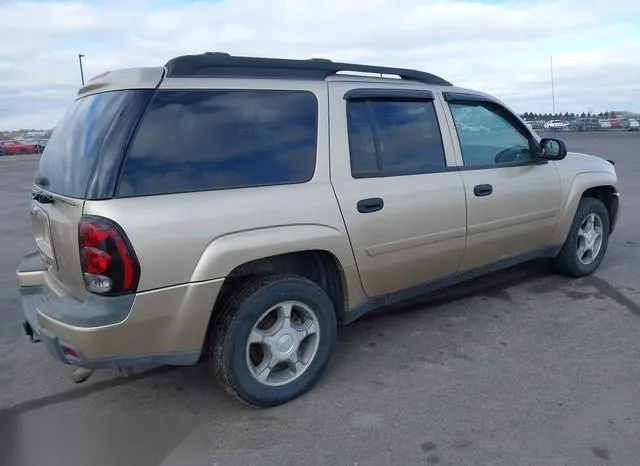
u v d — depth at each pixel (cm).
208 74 308
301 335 332
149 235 269
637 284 527
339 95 355
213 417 317
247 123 315
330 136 345
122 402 336
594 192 563
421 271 399
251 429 303
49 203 312
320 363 340
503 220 445
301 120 336
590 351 385
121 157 272
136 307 270
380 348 401
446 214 399
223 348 301
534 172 474
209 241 287
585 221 541
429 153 401
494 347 396
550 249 509
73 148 302
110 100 294
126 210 266
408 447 281
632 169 1625
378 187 361
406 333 427
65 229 286
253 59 326
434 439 287
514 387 338
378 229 359
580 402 318
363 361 380
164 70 298
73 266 284
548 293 507
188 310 284
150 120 282
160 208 274
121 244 263
